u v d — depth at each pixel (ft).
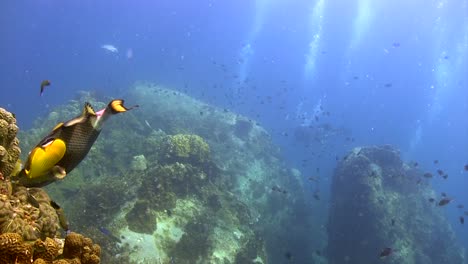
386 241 43.19
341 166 51.75
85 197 29.99
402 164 52.24
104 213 27.12
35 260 5.49
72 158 5.43
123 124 49.78
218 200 33.81
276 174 57.31
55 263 5.99
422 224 48.44
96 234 24.34
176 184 31.65
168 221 28.09
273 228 47.06
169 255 25.75
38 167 5.43
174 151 36.01
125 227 25.94
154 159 36.68
